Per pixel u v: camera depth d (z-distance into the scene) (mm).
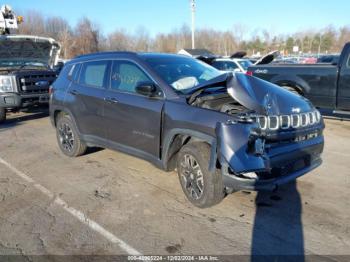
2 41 8945
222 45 70312
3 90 8398
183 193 4254
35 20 51438
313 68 7809
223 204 3912
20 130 8133
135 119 4340
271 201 3967
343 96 7398
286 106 3633
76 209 3908
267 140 3369
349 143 6355
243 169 3158
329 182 4488
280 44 73875
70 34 50719
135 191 4355
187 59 4965
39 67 10344
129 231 3422
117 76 4727
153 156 4227
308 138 3773
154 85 4094
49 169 5266
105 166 5328
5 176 5012
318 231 3332
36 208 3957
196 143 3754
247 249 3084
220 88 4172
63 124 5824
